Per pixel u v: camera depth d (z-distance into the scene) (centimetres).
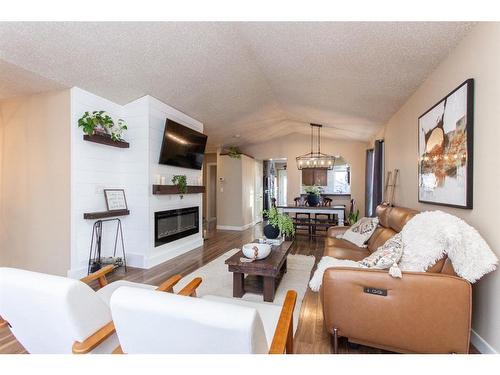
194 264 388
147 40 263
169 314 86
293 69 335
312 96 429
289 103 507
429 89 274
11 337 196
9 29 219
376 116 457
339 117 521
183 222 468
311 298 270
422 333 160
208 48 296
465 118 194
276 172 1130
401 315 162
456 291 155
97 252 343
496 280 165
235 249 487
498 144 162
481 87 179
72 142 314
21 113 338
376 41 232
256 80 405
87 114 320
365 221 379
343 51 262
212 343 86
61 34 234
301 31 241
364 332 170
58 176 320
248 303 172
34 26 220
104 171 359
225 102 466
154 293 92
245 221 753
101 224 351
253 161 838
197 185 516
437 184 246
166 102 414
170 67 320
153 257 382
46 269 327
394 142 427
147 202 377
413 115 330
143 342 99
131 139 384
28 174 335
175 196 445
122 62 291
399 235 215
